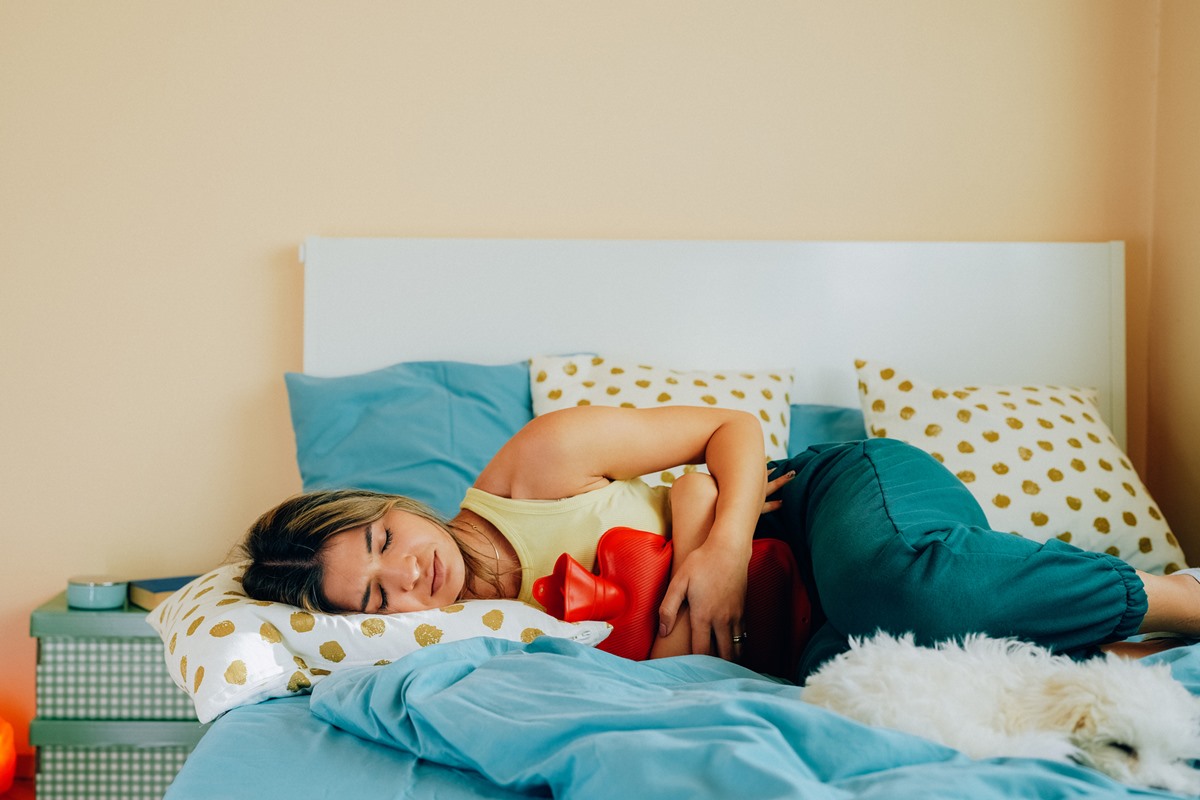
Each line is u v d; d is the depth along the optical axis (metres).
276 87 2.50
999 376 2.45
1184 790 0.81
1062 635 1.18
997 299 2.45
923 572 1.19
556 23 2.52
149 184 2.48
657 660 1.25
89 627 2.06
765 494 1.54
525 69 2.52
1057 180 2.54
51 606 2.18
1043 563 1.18
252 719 1.20
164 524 2.49
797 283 2.45
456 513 2.07
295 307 2.50
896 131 2.53
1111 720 0.85
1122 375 2.45
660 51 2.52
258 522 1.50
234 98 2.49
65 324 2.47
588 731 0.91
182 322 2.49
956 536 1.23
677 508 1.48
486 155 2.52
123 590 2.18
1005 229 2.54
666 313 2.45
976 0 2.53
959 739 0.87
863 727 0.85
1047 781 0.77
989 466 1.98
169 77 2.48
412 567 1.40
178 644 1.39
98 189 2.47
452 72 2.51
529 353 2.44
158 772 2.06
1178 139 2.41
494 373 2.30
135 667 2.06
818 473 1.54
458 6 2.51
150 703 2.06
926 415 2.10
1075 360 2.45
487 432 2.21
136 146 2.48
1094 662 0.95
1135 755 0.84
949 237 2.54
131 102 2.48
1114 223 2.54
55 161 2.47
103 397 2.48
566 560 1.40
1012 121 2.53
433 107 2.51
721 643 1.38
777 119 2.53
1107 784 0.80
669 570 1.44
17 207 2.46
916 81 2.53
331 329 2.42
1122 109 2.53
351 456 2.18
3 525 2.47
